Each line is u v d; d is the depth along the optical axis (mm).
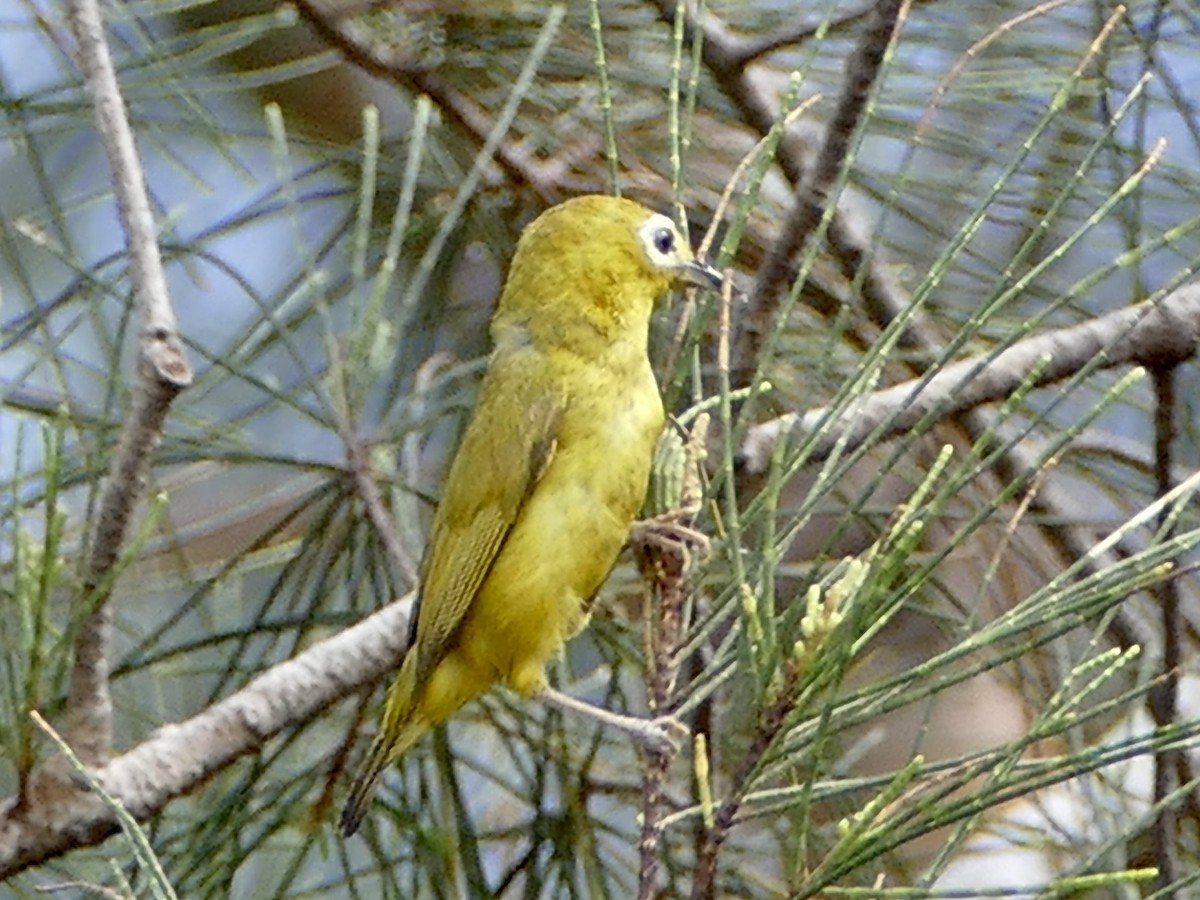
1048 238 3719
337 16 3709
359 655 3672
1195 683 3717
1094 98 3709
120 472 3605
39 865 3641
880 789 3615
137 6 3703
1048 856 3723
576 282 3686
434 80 3717
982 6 3703
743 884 3693
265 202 3736
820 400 3705
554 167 3727
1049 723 3551
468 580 3678
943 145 3705
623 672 3725
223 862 3670
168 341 3602
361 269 3650
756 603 3566
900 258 3734
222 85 3725
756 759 3555
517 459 3678
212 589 3688
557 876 3689
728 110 3727
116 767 3646
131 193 3605
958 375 3689
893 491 3756
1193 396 3748
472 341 3744
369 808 3686
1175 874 3650
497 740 3730
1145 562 3557
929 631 3752
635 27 3717
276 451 3703
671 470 3607
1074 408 3738
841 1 3717
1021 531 3744
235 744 3658
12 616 3637
